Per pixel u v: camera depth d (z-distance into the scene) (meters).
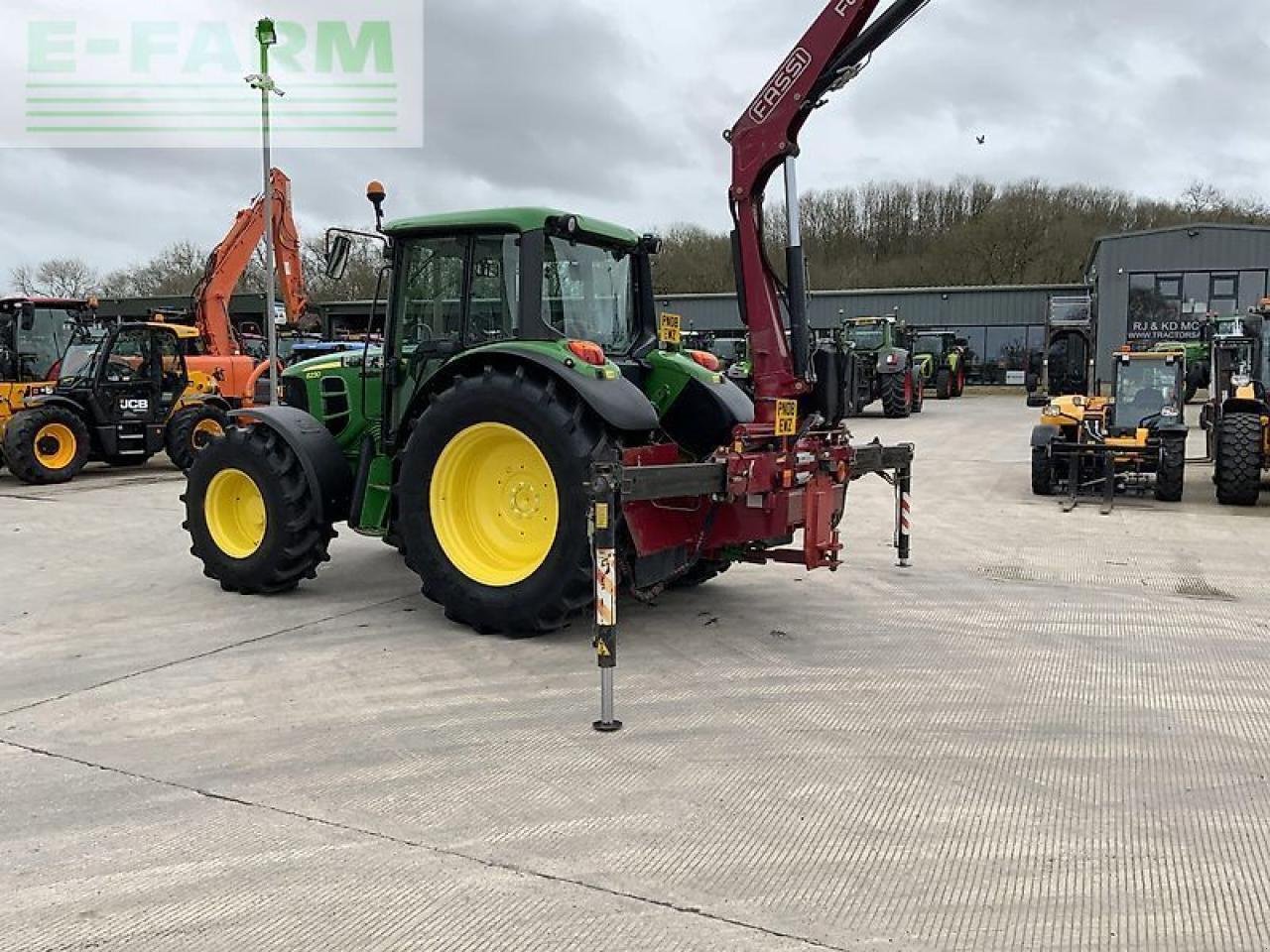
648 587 5.00
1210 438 12.31
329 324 29.92
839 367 5.39
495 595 4.97
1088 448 10.23
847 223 59.62
